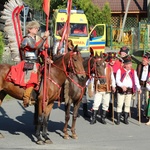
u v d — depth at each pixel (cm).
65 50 1327
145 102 1453
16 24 1202
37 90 1105
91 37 3209
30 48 1084
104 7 4144
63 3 4191
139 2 4550
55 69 1121
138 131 1296
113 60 1401
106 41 3869
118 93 1393
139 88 1391
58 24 3009
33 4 4488
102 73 1248
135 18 4588
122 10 4522
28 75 1095
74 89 1168
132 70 1399
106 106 1401
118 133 1263
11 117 1480
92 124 1393
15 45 1200
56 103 1761
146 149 1076
